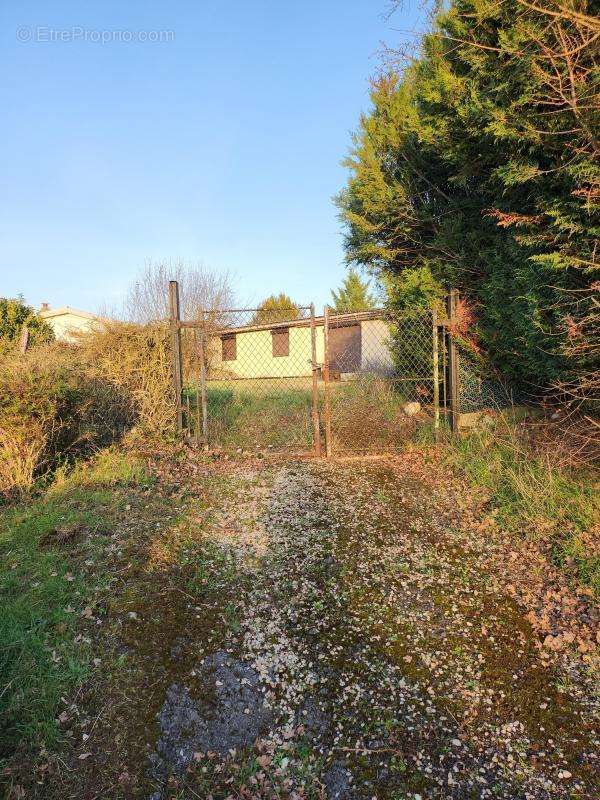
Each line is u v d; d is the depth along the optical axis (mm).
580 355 3998
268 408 8523
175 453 5621
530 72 3695
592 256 3662
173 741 2066
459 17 4699
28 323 11453
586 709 2197
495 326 5469
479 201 6156
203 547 3512
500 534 3666
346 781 1941
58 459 4676
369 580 3201
